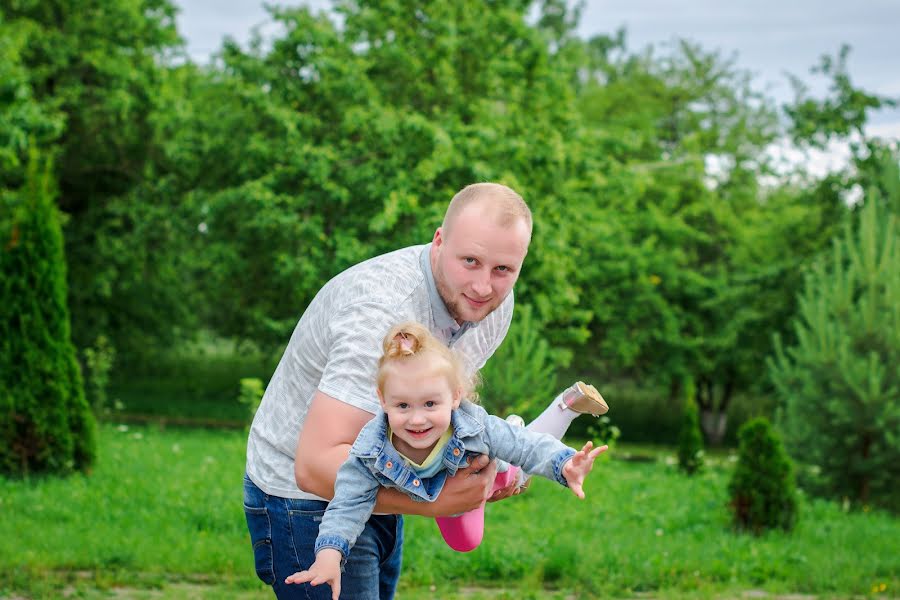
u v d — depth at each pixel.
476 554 7.50
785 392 13.27
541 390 11.82
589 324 28.30
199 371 35.44
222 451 13.40
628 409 33.84
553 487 11.32
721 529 9.41
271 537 2.92
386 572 3.13
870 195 13.20
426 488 2.53
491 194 2.60
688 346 27.02
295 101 20.39
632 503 10.80
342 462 2.54
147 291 25.16
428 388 2.41
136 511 8.78
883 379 12.41
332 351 2.64
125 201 23.75
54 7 22.89
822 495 12.70
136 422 24.20
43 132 14.94
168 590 6.46
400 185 18.20
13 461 10.16
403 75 20.73
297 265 18.70
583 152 21.03
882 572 7.96
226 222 20.31
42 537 7.55
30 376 10.22
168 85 22.98
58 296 10.43
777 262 26.62
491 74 20.66
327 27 20.55
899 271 12.70
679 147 31.61
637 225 27.73
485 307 2.66
